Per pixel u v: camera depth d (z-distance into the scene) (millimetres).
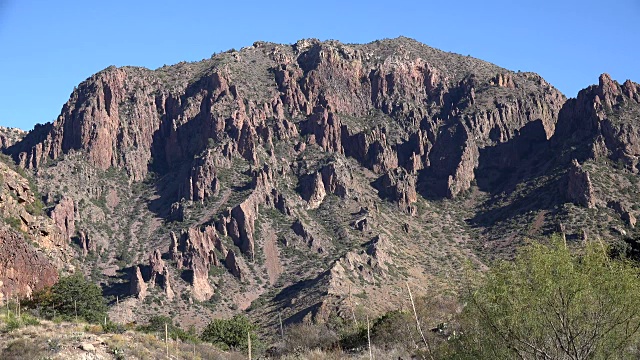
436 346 37969
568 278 30047
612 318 29750
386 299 134500
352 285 140375
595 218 151875
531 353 30828
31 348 45812
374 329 58156
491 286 31797
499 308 31234
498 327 31344
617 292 29719
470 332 32688
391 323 56281
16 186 98312
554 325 30219
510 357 31109
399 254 166000
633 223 147125
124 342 51719
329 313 120688
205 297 154750
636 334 29812
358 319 95750
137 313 141875
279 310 140875
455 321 37062
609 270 30500
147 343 54875
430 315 39469
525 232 165000
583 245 32312
